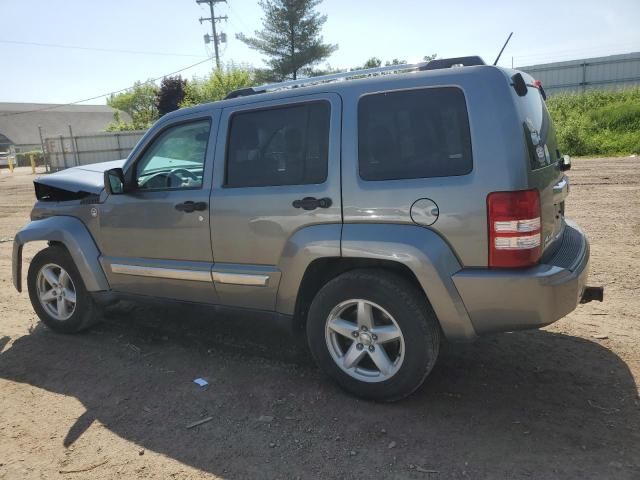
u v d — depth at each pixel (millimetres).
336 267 3559
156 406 3492
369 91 3295
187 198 3928
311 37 42062
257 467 2816
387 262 3248
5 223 11961
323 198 3338
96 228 4508
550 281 2898
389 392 3301
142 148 4227
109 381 3883
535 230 2941
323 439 3029
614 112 21750
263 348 4312
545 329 4363
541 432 2982
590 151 18969
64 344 4633
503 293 2928
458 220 2971
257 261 3678
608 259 6152
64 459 2971
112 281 4500
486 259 2951
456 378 3656
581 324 4414
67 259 4668
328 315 3445
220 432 3154
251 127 3717
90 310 4746
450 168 3016
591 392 3375
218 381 3791
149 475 2797
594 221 8156
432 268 3018
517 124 2926
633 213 8562
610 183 11766
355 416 3252
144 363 4156
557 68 33188
